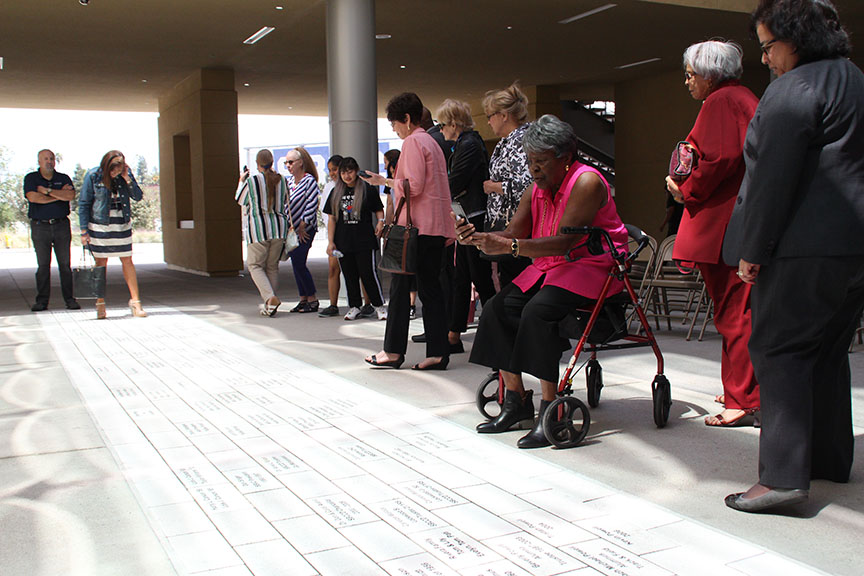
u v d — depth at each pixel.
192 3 10.62
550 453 3.43
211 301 10.20
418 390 4.70
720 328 3.89
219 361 5.71
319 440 3.65
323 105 21.67
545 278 3.67
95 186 8.23
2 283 13.73
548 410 3.43
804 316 2.62
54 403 4.46
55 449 3.56
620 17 12.09
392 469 3.22
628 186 18.84
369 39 9.30
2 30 12.02
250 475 3.16
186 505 2.84
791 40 2.61
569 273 3.56
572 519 2.67
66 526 2.67
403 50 14.33
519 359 3.56
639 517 2.68
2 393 4.73
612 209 3.69
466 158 5.61
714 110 3.69
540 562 2.34
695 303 9.09
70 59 14.33
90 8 10.80
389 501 2.85
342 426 3.89
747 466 3.23
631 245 6.93
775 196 2.57
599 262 3.60
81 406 4.38
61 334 7.17
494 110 4.70
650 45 14.31
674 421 3.96
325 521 2.67
